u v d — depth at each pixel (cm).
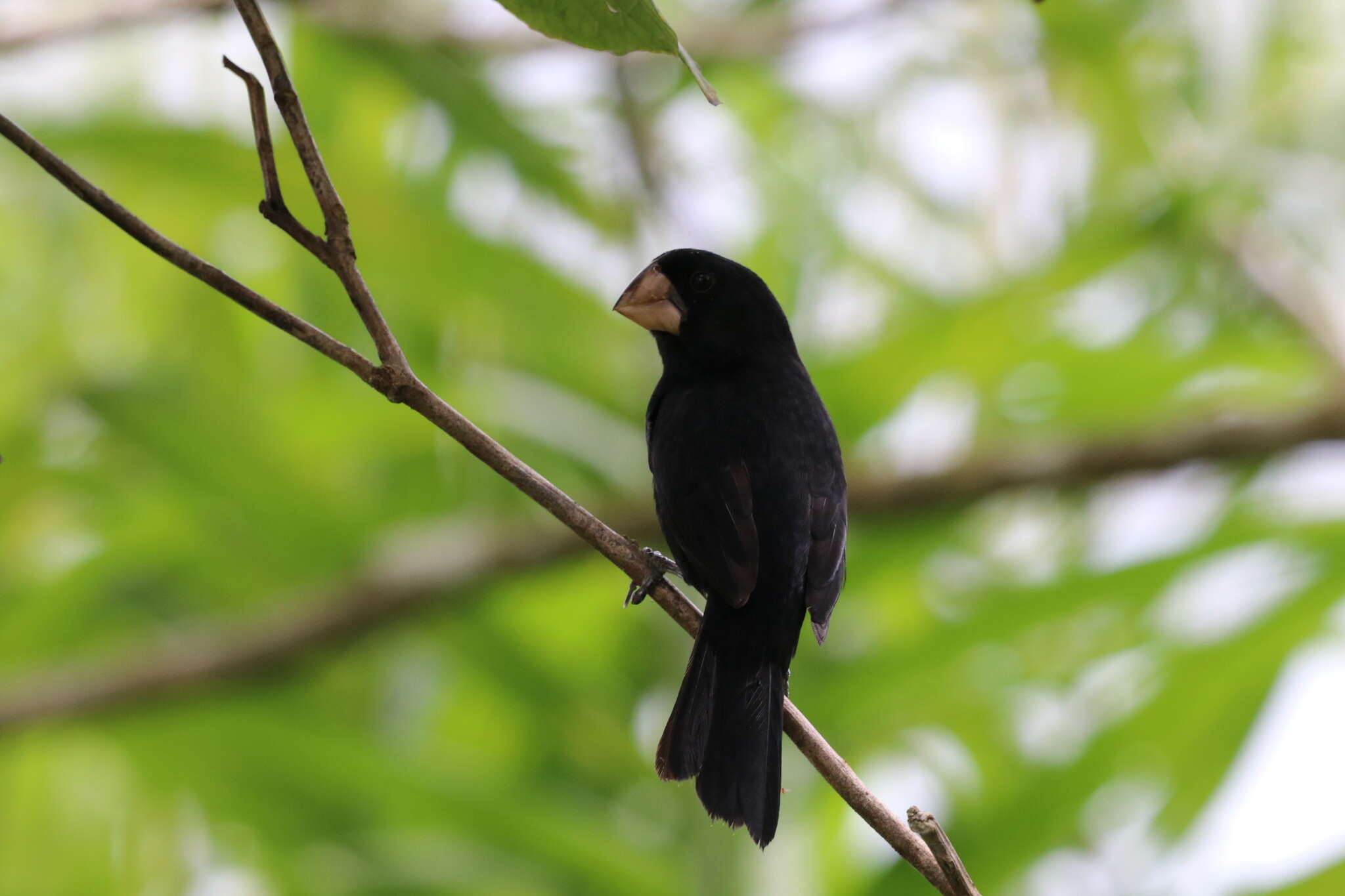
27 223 1238
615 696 976
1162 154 1249
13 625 1159
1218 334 1233
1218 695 891
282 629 1027
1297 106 1267
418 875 867
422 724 1154
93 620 1167
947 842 470
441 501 1166
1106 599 928
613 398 1073
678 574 651
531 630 1040
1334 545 916
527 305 1095
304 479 1106
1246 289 1243
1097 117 1284
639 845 907
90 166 1121
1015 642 977
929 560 1082
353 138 1179
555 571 1030
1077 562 991
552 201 1104
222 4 1157
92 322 1254
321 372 1214
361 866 918
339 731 960
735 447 660
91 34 1130
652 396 748
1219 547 916
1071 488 1059
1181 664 888
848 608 1025
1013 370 1106
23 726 1007
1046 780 885
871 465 1046
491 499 1116
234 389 1225
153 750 1048
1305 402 1072
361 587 1033
